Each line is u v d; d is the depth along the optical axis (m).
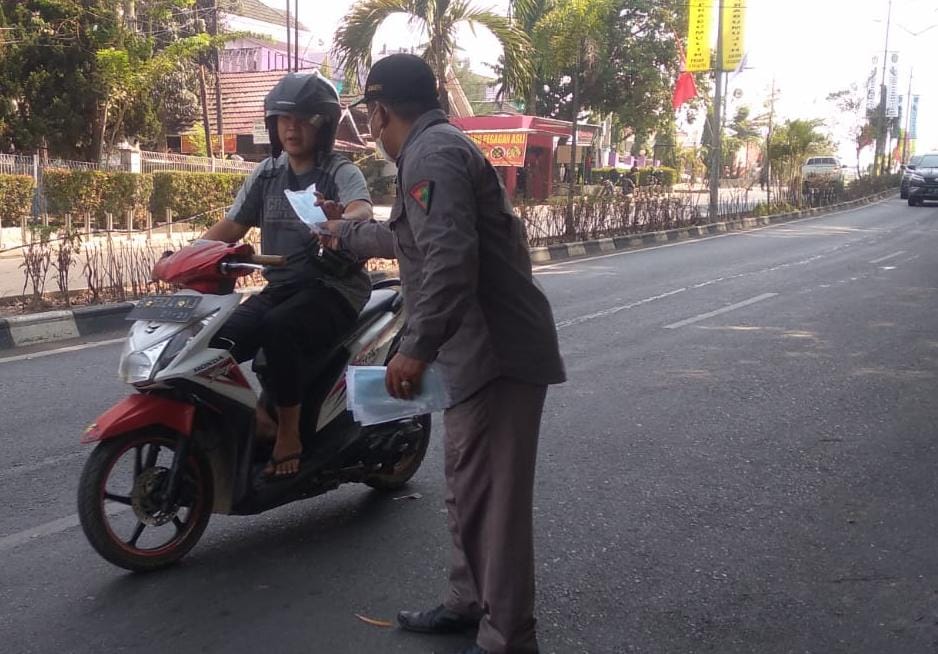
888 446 4.99
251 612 3.19
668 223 19.58
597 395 6.01
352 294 3.76
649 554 3.66
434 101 2.67
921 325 8.55
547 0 27.09
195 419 3.45
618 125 36.94
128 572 3.50
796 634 3.05
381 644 2.97
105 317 8.58
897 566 3.55
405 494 4.36
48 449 4.95
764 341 7.79
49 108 18.36
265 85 29.95
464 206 2.44
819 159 40.53
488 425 2.61
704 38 21.77
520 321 2.59
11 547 3.73
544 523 3.96
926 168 32.44
